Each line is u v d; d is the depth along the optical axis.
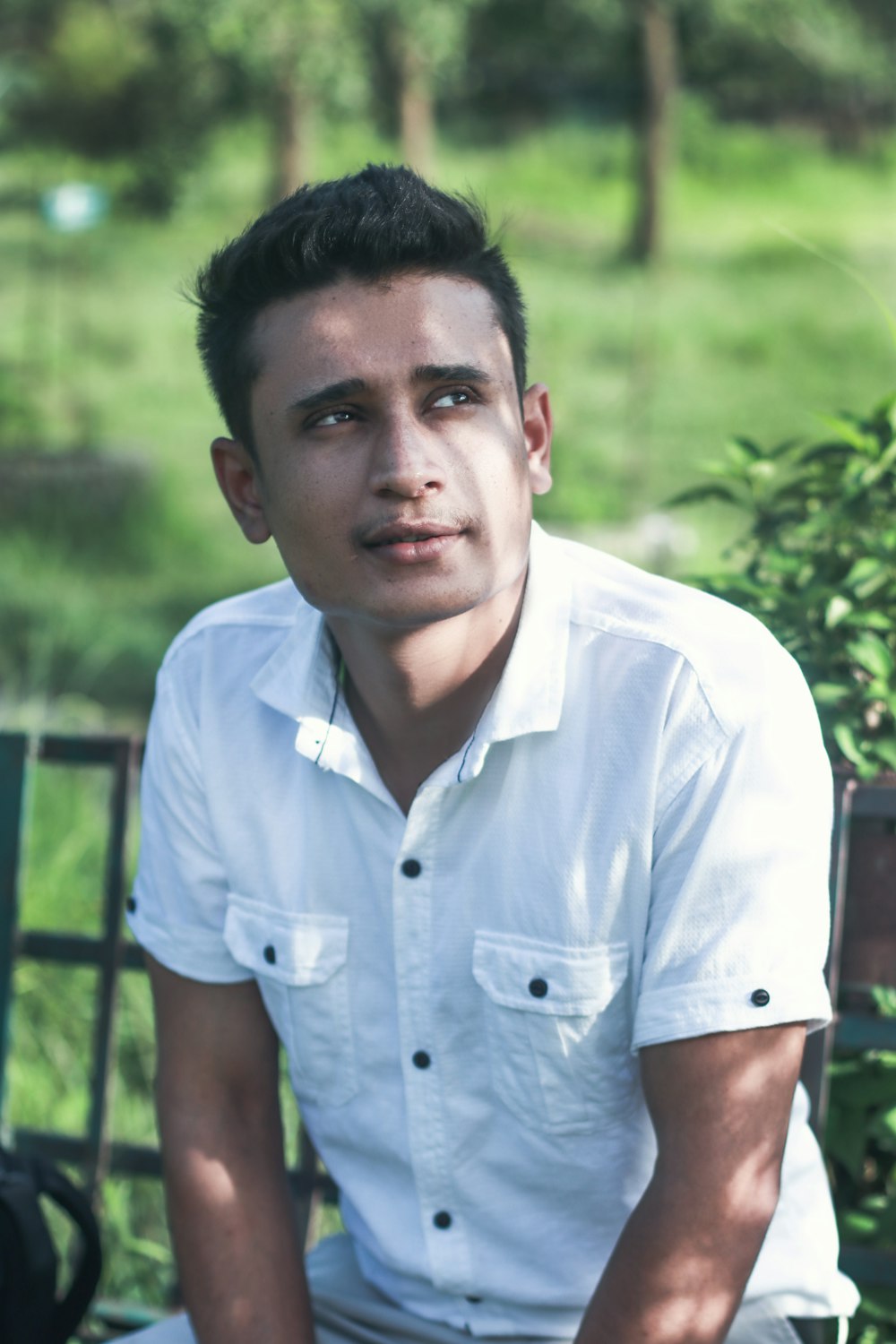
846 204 16.56
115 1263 2.65
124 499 9.01
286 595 1.78
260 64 12.88
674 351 12.19
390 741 1.62
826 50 16.03
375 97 14.67
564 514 9.15
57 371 11.68
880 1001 1.81
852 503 1.99
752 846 1.48
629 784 1.52
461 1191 1.64
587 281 14.09
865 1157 1.96
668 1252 1.47
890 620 1.94
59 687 6.63
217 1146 1.75
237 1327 1.68
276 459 1.49
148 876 1.79
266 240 1.46
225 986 1.77
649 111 14.88
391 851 1.61
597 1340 1.48
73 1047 3.22
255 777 1.69
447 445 1.45
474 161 17.47
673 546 7.92
